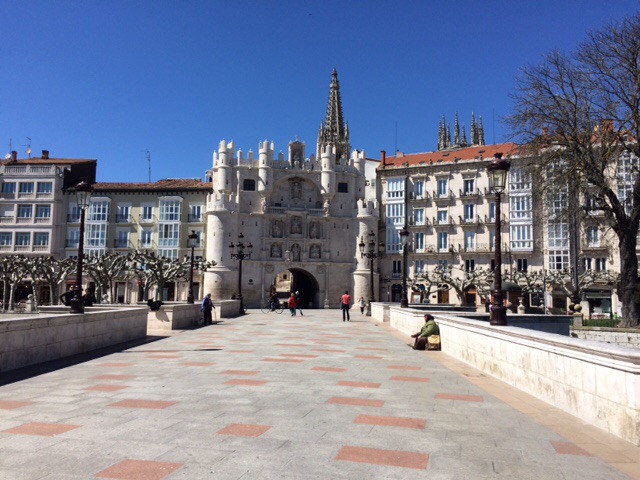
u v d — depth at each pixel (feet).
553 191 107.04
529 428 25.23
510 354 37.24
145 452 20.56
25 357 43.09
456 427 25.27
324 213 243.19
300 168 246.68
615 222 108.88
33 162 239.71
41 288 222.28
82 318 52.95
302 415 27.02
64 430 23.56
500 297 44.19
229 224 229.86
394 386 36.09
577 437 23.70
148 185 245.45
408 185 239.91
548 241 208.03
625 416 23.22
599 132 106.32
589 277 180.34
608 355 24.27
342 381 37.68
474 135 418.10
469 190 226.58
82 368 42.63
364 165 253.44
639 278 172.76
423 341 59.77
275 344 64.39
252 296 231.50
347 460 20.04
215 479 17.83
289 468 19.03
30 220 228.43
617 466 19.84
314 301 245.65
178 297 231.71
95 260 161.07
